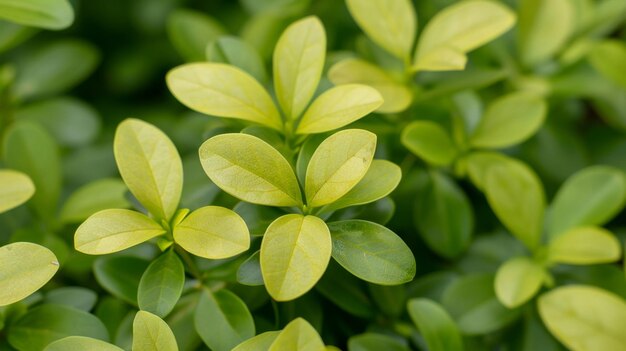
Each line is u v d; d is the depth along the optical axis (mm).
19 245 350
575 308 389
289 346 339
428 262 438
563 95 463
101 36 545
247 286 387
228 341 369
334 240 355
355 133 348
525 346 409
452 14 409
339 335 410
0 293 345
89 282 416
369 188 359
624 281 417
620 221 461
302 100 376
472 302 409
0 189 375
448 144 422
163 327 347
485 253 436
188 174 408
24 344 373
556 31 460
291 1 474
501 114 431
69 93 532
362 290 403
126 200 396
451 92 418
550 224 423
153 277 357
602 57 446
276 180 349
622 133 473
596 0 508
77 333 374
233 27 514
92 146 473
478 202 461
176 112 516
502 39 471
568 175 459
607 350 382
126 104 531
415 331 405
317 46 378
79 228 351
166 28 539
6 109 467
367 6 409
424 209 432
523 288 398
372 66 404
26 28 434
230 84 376
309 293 394
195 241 349
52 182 417
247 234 346
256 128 372
